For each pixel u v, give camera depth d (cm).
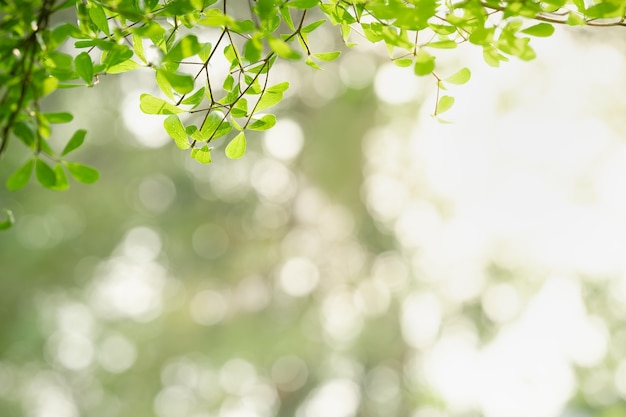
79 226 1112
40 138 114
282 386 1240
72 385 1164
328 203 1179
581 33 745
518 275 1245
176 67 127
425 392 1219
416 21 115
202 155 133
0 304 1026
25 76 112
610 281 1208
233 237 1212
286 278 1223
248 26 102
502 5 117
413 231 1221
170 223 1182
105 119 1135
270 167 1171
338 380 1230
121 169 1145
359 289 1208
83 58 121
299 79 1083
